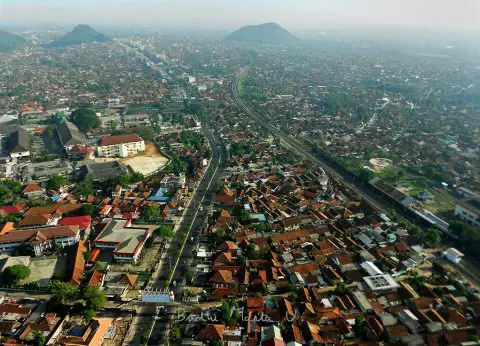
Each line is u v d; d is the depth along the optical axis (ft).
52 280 503.61
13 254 561.84
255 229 643.45
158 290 489.67
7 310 447.01
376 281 496.64
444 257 573.74
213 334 410.11
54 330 420.36
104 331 416.05
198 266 535.60
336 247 587.27
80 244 567.59
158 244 597.11
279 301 461.37
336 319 434.30
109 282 507.71
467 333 411.34
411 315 439.63
